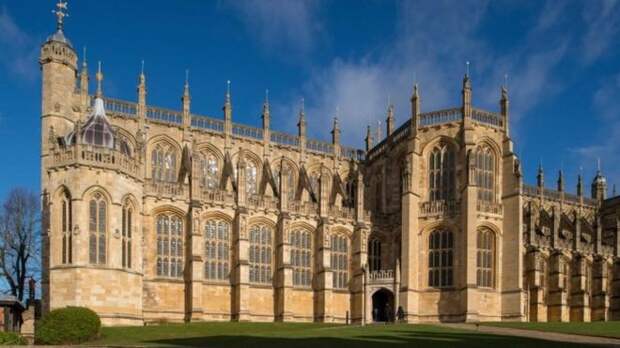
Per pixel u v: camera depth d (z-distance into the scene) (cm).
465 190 7906
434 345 4212
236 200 7906
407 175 8269
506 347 4091
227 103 8656
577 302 9531
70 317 5000
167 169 8138
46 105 7281
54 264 6262
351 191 9544
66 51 7431
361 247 8569
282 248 8050
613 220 11162
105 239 6375
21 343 4959
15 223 8819
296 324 6669
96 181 6372
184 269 7494
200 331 5556
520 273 7881
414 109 8506
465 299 7688
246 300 7638
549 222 9869
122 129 7838
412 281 8062
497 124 8369
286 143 9119
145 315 7162
